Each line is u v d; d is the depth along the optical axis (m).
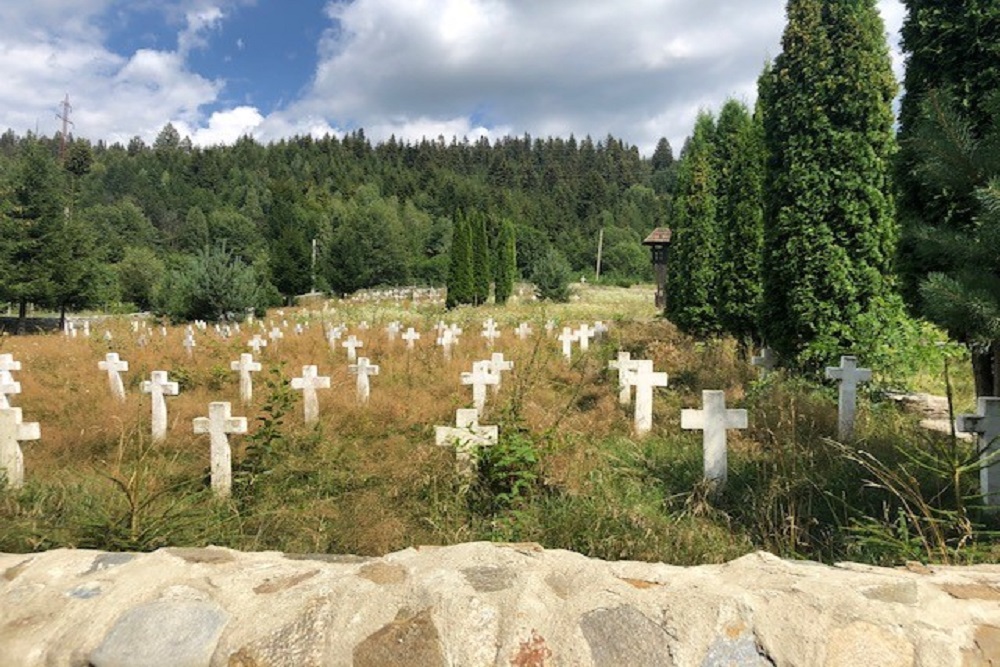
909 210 5.98
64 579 1.87
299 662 1.51
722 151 15.61
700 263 15.22
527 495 4.47
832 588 1.65
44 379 10.81
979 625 1.56
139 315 35.94
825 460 5.00
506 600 1.61
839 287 8.21
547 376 9.72
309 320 24.38
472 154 156.38
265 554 2.12
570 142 161.12
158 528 3.48
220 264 28.59
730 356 10.96
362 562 1.98
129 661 1.54
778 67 9.06
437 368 11.45
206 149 123.50
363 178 112.69
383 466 5.57
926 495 4.00
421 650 1.50
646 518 3.84
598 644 1.48
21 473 5.13
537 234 69.75
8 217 28.36
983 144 3.42
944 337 8.01
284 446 6.27
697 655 1.47
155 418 6.91
